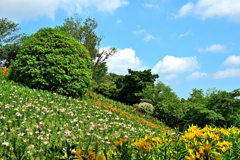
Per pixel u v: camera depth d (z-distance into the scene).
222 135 2.75
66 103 8.49
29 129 4.71
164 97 20.77
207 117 13.61
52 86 10.71
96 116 7.69
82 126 6.07
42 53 10.56
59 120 6.13
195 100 28.52
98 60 25.80
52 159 1.22
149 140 2.05
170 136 2.20
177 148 1.90
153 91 21.92
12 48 27.02
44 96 8.62
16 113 5.27
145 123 10.53
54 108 7.09
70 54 11.35
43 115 6.11
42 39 11.05
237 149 2.09
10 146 3.56
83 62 12.14
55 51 10.72
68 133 4.88
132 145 1.88
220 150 2.04
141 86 23.84
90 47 24.64
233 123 13.77
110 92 27.36
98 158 1.10
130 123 8.71
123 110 13.30
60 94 10.43
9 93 7.45
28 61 10.20
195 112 15.32
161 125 14.19
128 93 25.31
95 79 32.38
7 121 4.89
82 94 11.96
